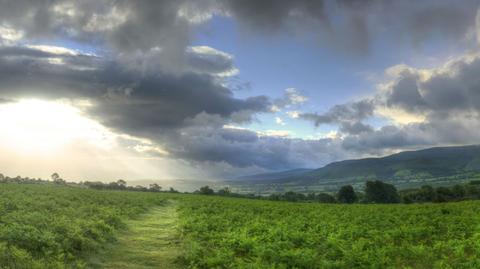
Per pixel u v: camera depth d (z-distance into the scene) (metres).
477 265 14.43
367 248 18.22
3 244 13.16
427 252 17.05
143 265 14.59
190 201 54.94
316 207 49.31
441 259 16.47
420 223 27.62
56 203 31.95
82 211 26.62
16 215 20.39
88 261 14.23
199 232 22.06
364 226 26.28
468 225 25.50
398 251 17.59
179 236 20.66
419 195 95.94
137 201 44.91
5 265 11.66
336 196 108.56
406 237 21.97
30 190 45.84
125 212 30.41
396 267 15.37
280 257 15.41
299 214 36.12
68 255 13.71
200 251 16.45
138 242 18.78
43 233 15.60
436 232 24.27
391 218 32.50
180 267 14.61
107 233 18.95
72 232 16.56
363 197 109.00
